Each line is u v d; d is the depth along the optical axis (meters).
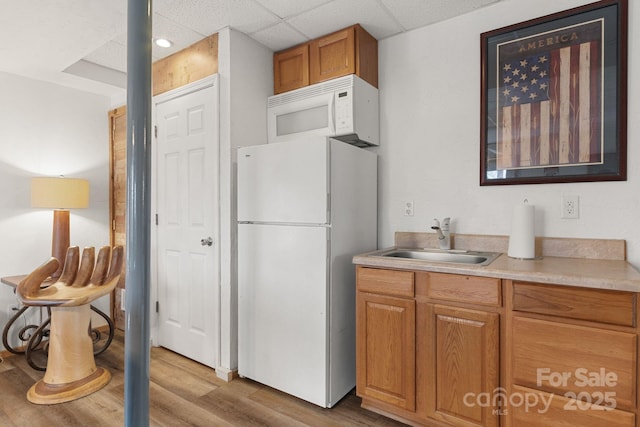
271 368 2.18
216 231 2.44
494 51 2.08
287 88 2.61
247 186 2.28
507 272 1.51
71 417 1.94
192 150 2.61
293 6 2.10
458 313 1.65
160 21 2.27
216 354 2.44
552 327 1.43
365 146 2.52
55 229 2.81
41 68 2.71
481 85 2.12
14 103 2.82
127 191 0.77
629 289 1.28
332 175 2.02
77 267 2.47
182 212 2.69
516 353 1.51
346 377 2.13
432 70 2.30
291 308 2.09
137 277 0.76
